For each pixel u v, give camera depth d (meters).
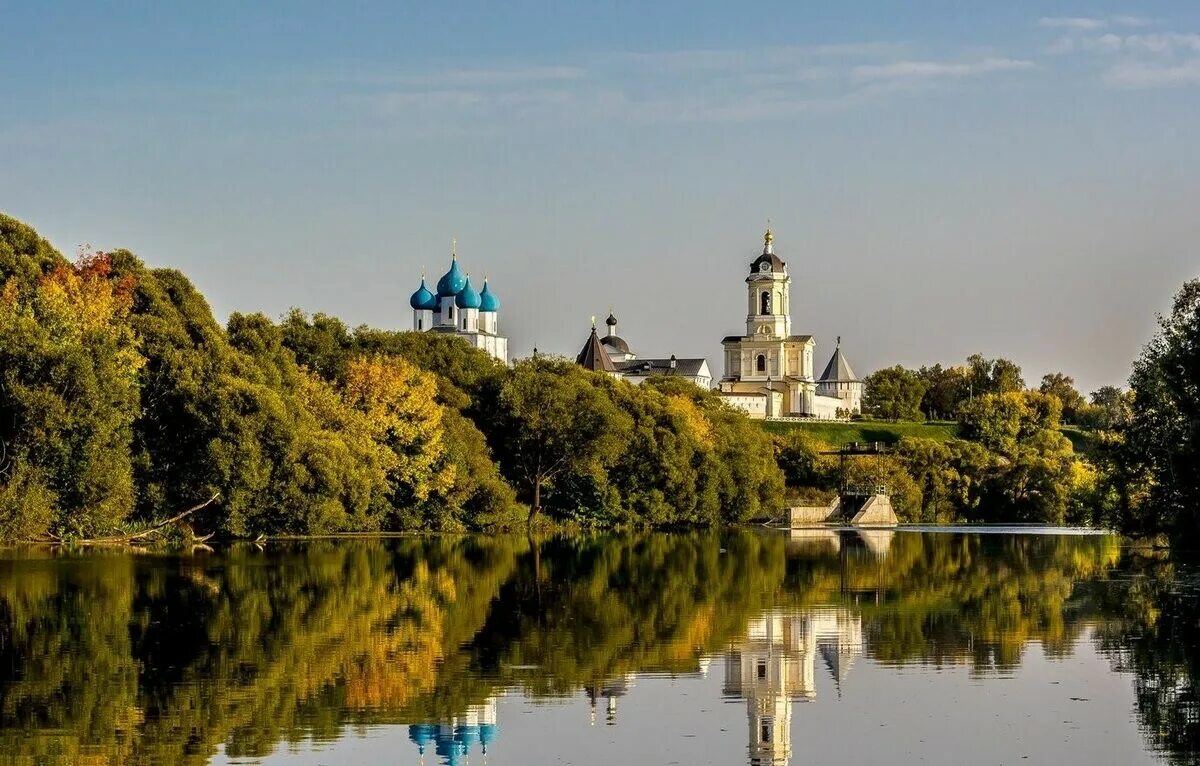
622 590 80.88
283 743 41.50
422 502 131.12
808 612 70.69
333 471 109.94
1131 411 86.56
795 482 198.00
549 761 40.25
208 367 106.75
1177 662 54.81
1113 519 87.94
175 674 50.75
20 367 89.69
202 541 104.00
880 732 43.50
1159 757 40.62
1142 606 72.44
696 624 65.94
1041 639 60.69
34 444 89.50
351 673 51.62
